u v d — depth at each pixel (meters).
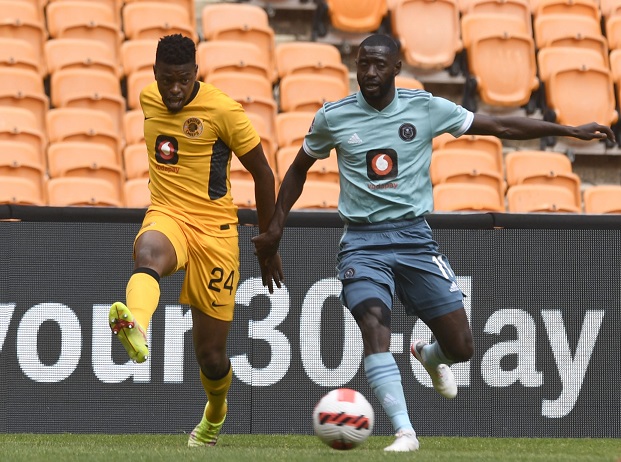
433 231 23.45
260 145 18.84
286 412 23.08
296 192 19.02
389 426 23.20
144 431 22.81
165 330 22.92
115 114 42.59
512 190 40.59
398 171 17.94
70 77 43.16
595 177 47.47
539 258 23.55
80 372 22.75
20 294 22.67
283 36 49.47
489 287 23.45
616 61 49.44
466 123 18.22
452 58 48.91
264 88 44.69
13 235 22.69
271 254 19.11
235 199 37.22
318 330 23.23
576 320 23.56
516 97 48.00
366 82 17.61
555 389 23.47
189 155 18.50
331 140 18.27
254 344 23.11
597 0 52.38
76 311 22.80
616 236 23.61
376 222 17.97
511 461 14.49
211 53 45.81
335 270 23.31
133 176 39.47
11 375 22.56
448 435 23.23
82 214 22.88
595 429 23.45
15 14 45.47
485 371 23.36
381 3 49.34
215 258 18.67
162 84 17.95
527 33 50.53
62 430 22.62
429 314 18.19
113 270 22.92
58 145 39.06
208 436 20.03
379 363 16.66
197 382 22.98
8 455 14.89
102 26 45.97
